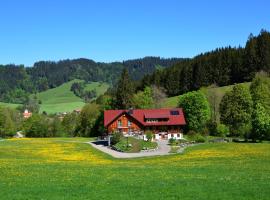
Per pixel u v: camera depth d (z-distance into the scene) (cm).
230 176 4081
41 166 5175
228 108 13325
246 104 12925
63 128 16888
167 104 17388
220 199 3008
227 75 18775
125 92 15962
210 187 3400
